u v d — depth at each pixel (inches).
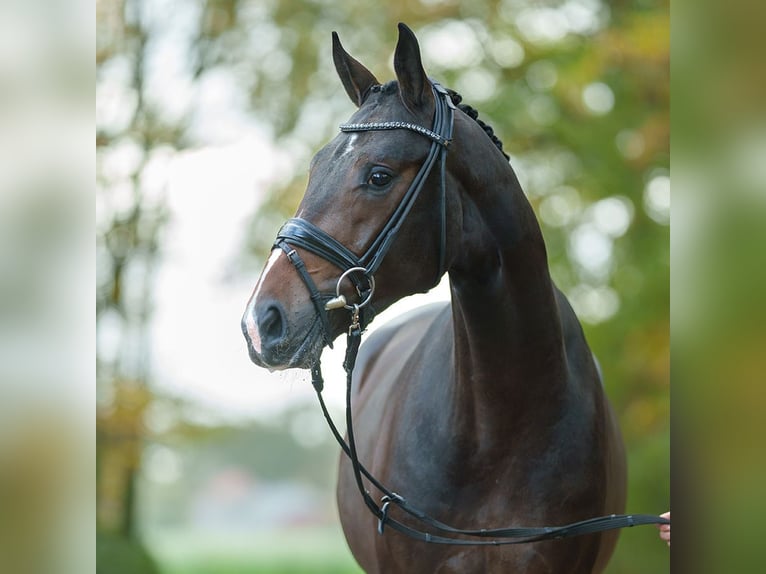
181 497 3211.1
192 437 743.7
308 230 188.9
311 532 2632.9
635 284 727.7
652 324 713.0
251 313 182.9
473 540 216.5
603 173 717.3
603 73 682.2
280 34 740.7
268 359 181.6
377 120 198.8
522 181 754.2
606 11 724.7
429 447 221.5
